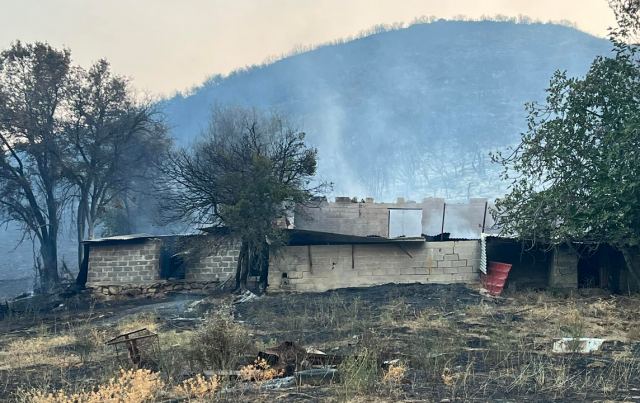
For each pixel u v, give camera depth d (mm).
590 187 21344
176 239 32875
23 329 23812
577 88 21594
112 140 41781
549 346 14203
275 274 28547
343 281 28422
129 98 43469
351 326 17969
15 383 12344
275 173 29031
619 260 25203
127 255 32094
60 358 15469
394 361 11711
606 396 9094
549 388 9672
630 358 12289
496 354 12797
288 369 11273
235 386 10383
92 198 42094
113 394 9836
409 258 28453
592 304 21266
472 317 19375
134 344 12773
